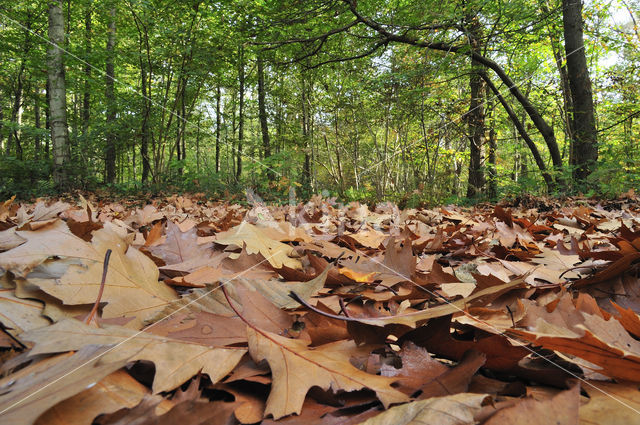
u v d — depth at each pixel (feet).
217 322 2.82
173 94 49.90
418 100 39.40
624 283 4.02
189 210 16.39
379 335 2.77
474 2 31.96
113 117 46.32
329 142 77.36
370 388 2.04
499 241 7.24
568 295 2.94
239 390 2.23
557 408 1.64
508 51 38.83
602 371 2.12
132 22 43.62
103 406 1.75
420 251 7.11
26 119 85.40
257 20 37.14
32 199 32.17
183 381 2.04
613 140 48.11
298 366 2.25
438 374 2.27
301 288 3.86
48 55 39.01
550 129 38.81
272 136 70.08
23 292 2.91
